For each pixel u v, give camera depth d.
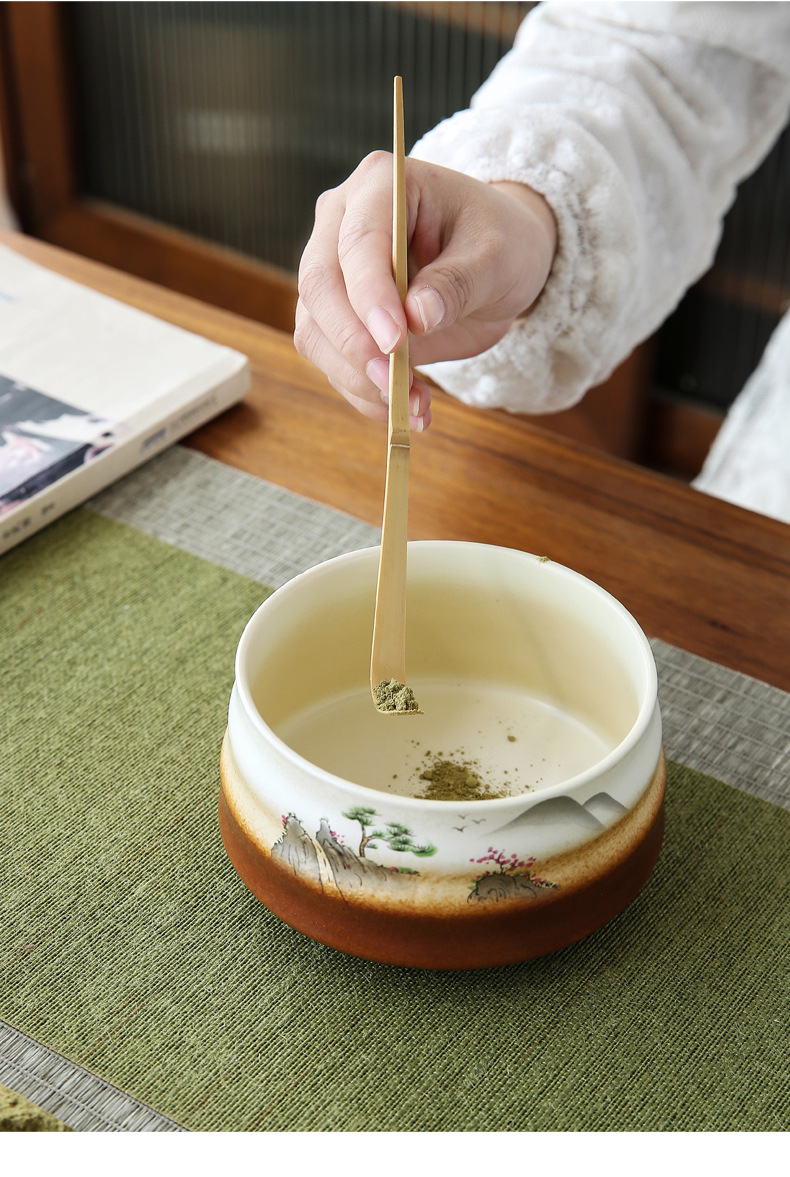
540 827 0.62
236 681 0.65
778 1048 0.65
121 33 2.17
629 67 0.96
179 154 2.25
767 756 0.74
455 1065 0.64
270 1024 0.65
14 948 0.66
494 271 0.79
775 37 0.99
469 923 0.63
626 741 0.63
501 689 0.73
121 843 0.70
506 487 0.86
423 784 0.70
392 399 0.69
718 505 0.86
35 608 0.79
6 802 0.71
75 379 0.89
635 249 0.93
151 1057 0.64
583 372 0.96
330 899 0.63
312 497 0.85
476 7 1.79
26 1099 0.62
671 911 0.68
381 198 0.75
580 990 0.66
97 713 0.74
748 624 0.80
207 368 0.90
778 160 1.72
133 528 0.83
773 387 1.34
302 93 2.04
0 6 2.21
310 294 0.76
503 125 0.92
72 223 2.44
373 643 0.68
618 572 0.82
